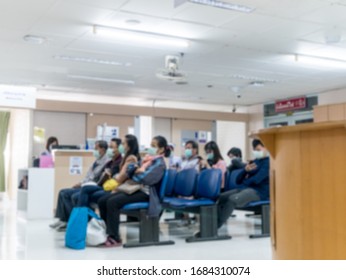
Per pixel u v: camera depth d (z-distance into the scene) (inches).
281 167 66.2
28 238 197.0
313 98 415.8
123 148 210.5
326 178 56.1
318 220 57.5
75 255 159.3
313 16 198.1
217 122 527.5
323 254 56.4
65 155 287.0
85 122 432.5
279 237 66.9
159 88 393.7
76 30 220.7
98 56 275.3
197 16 199.0
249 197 196.5
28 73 328.5
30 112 406.3
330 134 55.3
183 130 483.2
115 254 161.3
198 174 207.0
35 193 269.4
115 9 190.2
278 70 313.3
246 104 496.7
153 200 179.9
